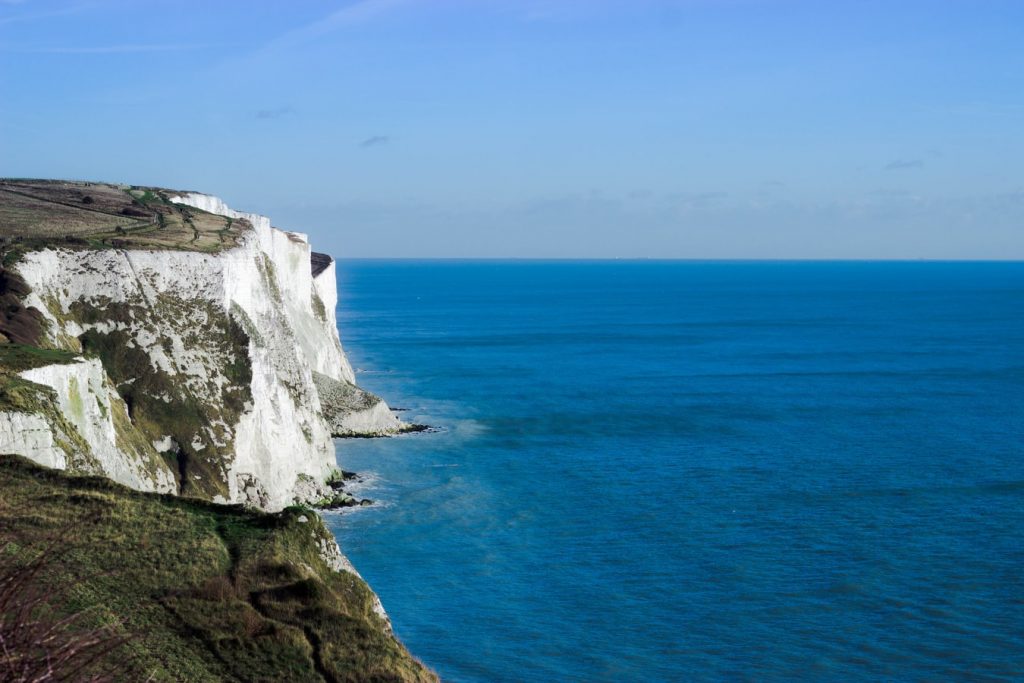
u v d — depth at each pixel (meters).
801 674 43.06
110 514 31.48
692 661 44.16
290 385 74.38
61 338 56.50
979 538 60.62
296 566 31.31
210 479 58.28
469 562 55.81
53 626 18.58
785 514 65.62
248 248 78.06
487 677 42.31
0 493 31.53
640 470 78.12
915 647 45.66
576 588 52.12
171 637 26.70
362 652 28.50
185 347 62.94
